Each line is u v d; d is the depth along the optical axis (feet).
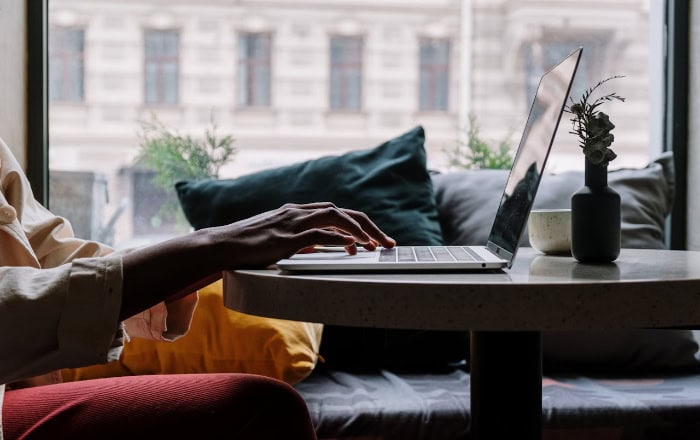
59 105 60.29
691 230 6.43
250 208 5.36
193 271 2.36
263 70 69.62
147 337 3.13
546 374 4.84
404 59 72.02
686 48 6.54
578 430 3.99
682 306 1.98
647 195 5.66
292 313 2.11
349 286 2.01
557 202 5.48
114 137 62.03
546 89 3.07
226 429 2.43
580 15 60.49
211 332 4.30
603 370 4.89
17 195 3.42
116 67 63.16
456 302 1.93
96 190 6.84
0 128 5.38
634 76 57.11
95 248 3.39
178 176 7.53
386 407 3.99
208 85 67.00
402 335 4.98
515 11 62.39
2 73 5.42
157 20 64.85
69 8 60.95
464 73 63.87
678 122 6.55
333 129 72.02
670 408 4.05
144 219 7.39
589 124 2.89
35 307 2.13
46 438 2.33
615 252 2.81
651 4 7.05
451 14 71.15
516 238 2.44
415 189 5.49
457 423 3.92
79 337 2.15
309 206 2.87
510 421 2.62
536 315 1.91
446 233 5.62
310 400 4.14
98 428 2.35
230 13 67.62
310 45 70.69
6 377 2.16
